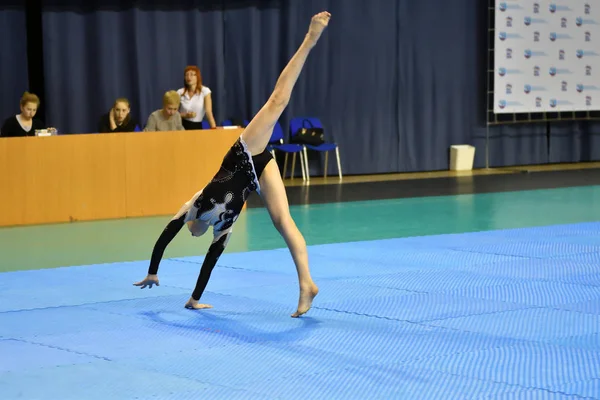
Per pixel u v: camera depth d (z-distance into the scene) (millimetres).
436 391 4547
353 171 16109
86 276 7754
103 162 11219
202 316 6250
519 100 16453
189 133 11578
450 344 5445
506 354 5215
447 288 7070
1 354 5301
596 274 7594
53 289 7215
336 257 8508
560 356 5164
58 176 11008
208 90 12812
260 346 5445
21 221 10883
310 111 15680
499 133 17078
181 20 14555
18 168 10805
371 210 11945
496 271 7746
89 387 4672
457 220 11047
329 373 4875
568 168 16719
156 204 11547
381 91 16094
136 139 11352
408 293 6895
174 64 14562
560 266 7957
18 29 13531
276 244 9484
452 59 16516
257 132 6090
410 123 16391
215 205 6164
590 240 9344
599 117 17438
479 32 16641
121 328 5918
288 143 15383
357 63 15867
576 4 16562
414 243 9266
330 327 5895
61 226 10758
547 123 17422
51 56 13797
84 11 13961
